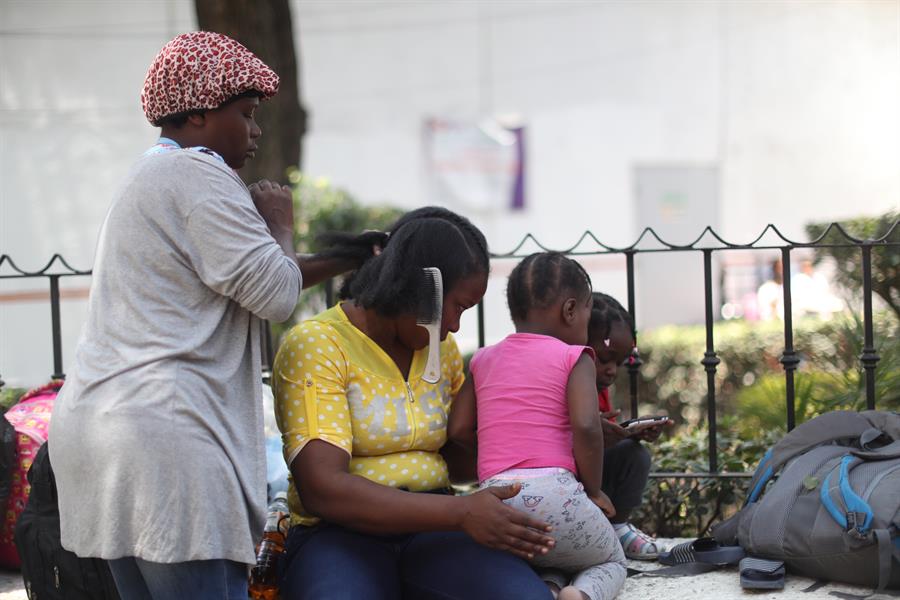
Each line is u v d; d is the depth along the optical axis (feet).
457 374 13.82
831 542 12.60
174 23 56.80
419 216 13.33
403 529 11.57
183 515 10.42
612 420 14.53
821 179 66.39
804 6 65.46
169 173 10.67
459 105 63.26
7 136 55.93
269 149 36.35
